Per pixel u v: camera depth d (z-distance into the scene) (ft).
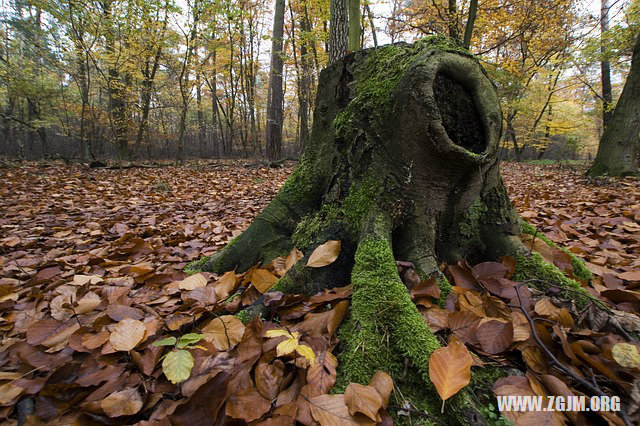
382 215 5.25
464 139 5.20
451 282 5.49
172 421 3.00
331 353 3.95
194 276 5.81
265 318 4.63
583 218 11.30
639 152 30.76
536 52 50.11
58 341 4.51
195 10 30.17
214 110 78.74
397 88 5.05
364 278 4.52
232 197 18.94
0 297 6.19
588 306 4.50
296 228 6.48
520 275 5.44
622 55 33.96
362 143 5.62
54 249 9.47
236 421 3.06
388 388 3.29
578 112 59.98
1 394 3.48
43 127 44.93
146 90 40.09
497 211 6.08
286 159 42.19
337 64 6.44
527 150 91.40
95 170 32.45
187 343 3.82
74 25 27.17
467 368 3.21
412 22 42.45
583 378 3.40
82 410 3.32
